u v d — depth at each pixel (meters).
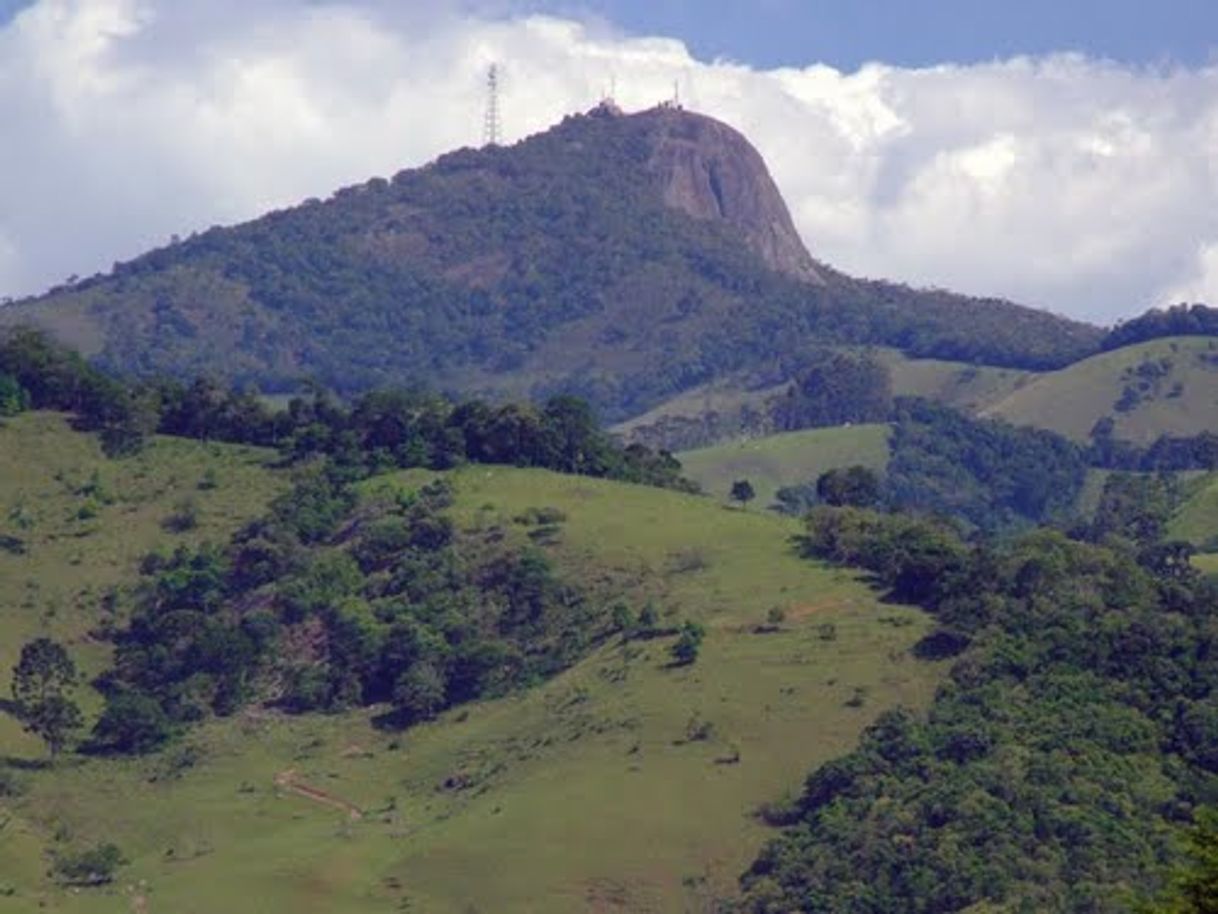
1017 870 150.88
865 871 156.00
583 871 166.88
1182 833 88.56
